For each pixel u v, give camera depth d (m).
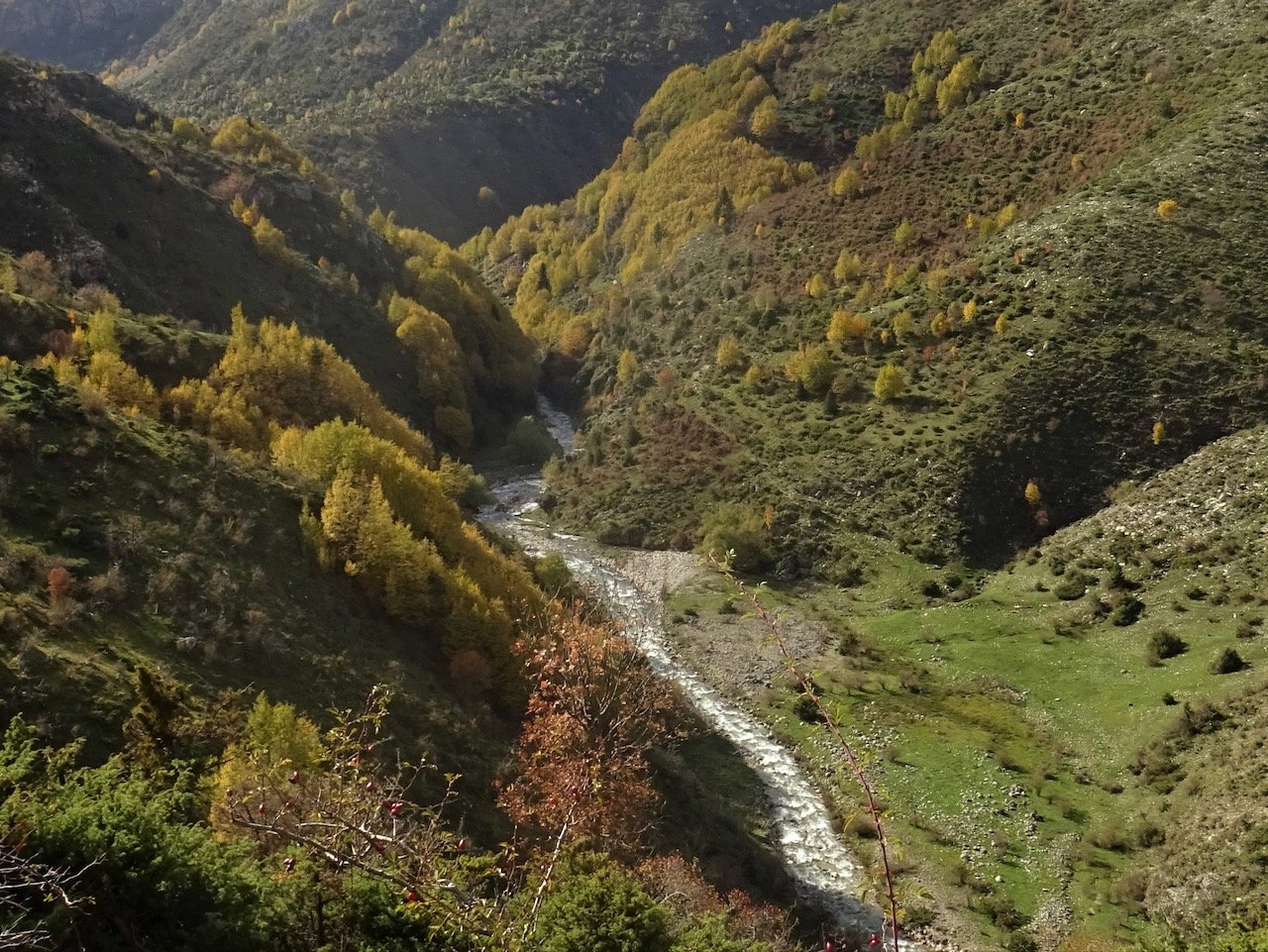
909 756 45.22
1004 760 43.88
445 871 9.81
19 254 71.94
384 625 38.47
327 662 33.59
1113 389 68.25
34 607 28.22
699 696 52.06
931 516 66.00
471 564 45.34
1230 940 19.47
